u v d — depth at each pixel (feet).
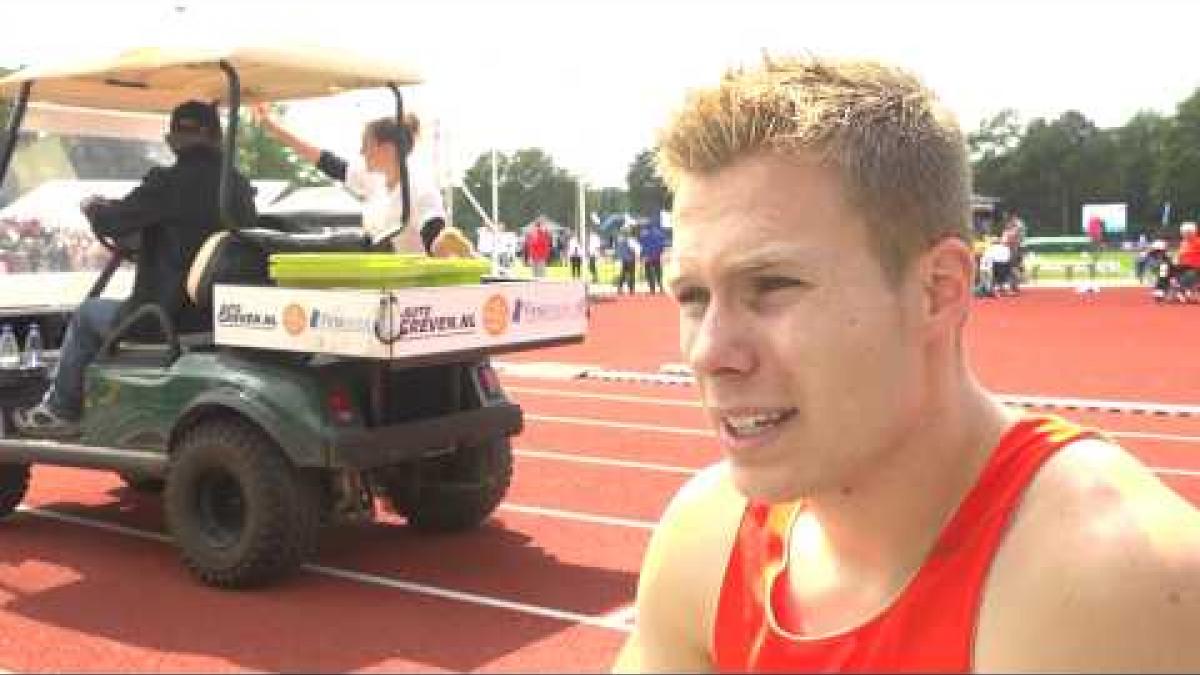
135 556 22.22
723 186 4.12
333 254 20.47
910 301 4.15
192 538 20.10
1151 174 298.35
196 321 21.59
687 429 35.83
